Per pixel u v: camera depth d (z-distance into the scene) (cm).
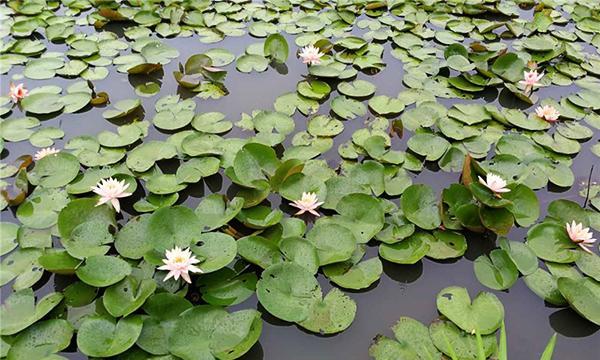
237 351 177
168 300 193
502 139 298
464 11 468
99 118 315
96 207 229
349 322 196
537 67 389
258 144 262
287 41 412
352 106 329
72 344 186
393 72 377
